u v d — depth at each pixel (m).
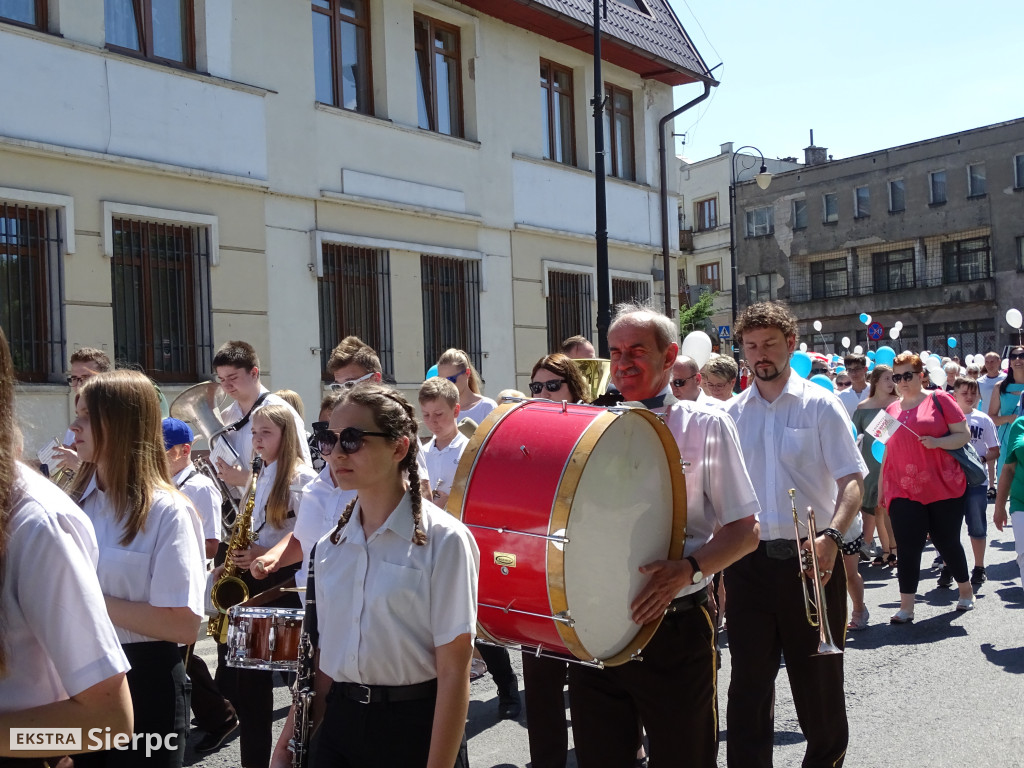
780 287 48.78
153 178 10.46
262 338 11.56
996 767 4.53
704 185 50.31
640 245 17.67
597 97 12.64
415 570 2.65
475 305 14.65
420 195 13.67
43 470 5.57
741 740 4.08
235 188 11.30
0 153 9.15
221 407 6.71
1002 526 7.20
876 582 9.05
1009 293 42.12
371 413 2.69
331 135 12.49
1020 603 7.83
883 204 45.59
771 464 4.32
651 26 17.69
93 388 3.16
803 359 9.51
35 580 2.05
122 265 10.31
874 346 45.28
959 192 43.41
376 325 13.17
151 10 10.66
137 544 3.13
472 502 3.12
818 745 4.12
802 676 4.12
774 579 4.12
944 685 5.80
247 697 4.45
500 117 15.07
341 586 2.73
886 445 7.61
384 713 2.67
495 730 5.42
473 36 14.63
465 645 2.64
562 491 2.96
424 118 14.14
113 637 2.15
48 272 9.63
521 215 15.36
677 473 3.41
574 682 3.52
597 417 3.15
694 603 3.46
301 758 2.87
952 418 7.41
